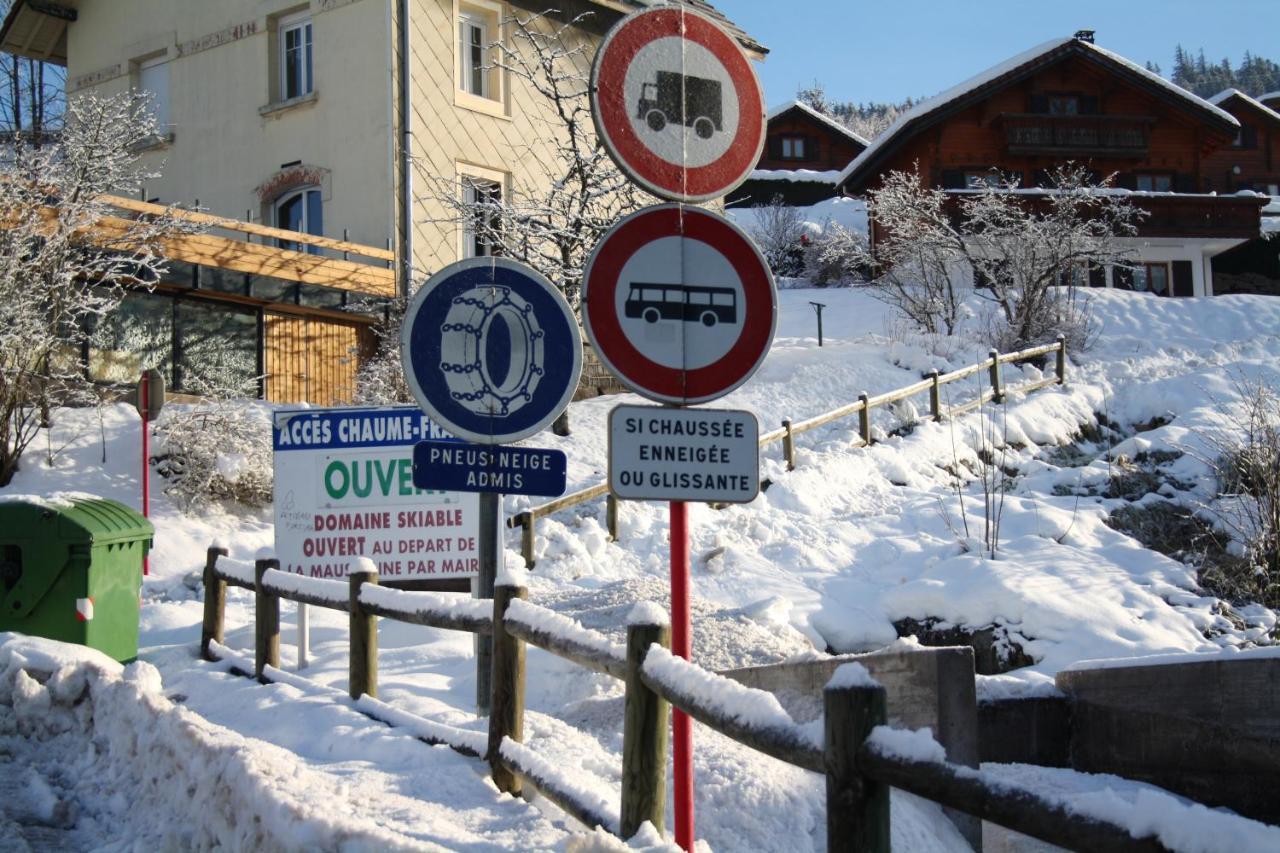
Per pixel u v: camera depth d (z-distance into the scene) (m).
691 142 5.11
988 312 28.52
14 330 16.27
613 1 25.64
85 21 26.92
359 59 23.06
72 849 5.84
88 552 9.16
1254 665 7.87
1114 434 22.05
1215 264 45.06
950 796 3.12
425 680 8.95
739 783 6.01
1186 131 42.97
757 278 5.13
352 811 5.24
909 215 29.28
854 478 18.03
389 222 22.56
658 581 11.21
